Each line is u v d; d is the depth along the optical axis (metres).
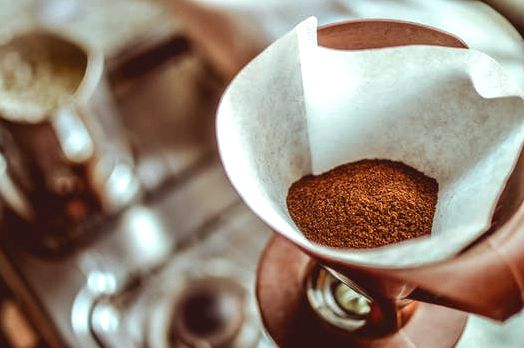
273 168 0.35
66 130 0.69
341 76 0.35
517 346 0.58
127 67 0.85
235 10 0.72
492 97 0.33
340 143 0.37
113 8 0.90
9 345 0.77
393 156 0.38
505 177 0.31
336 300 0.39
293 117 0.35
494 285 0.29
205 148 0.79
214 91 0.83
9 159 0.73
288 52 0.33
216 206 0.74
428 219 0.35
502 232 0.30
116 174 0.77
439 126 0.36
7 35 0.73
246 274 0.68
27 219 0.74
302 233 0.35
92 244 0.72
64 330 0.67
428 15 0.72
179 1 0.75
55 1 0.91
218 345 0.64
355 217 0.35
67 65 0.74
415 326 0.38
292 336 0.39
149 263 0.70
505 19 0.76
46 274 0.70
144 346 0.65
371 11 0.72
